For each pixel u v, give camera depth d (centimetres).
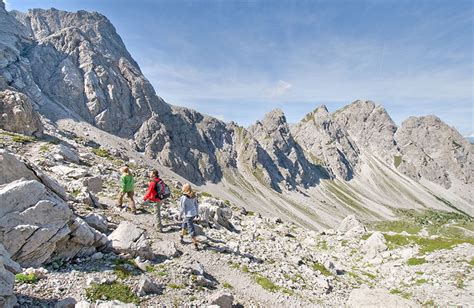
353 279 2869
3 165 1527
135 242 1681
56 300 1115
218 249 2264
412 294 2711
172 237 2195
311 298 2016
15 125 6091
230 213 4147
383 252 3712
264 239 3222
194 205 2155
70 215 1462
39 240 1297
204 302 1446
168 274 1596
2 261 992
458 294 2622
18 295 1070
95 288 1246
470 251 3381
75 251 1462
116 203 2634
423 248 3666
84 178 2861
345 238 4284
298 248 3169
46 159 3500
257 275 2081
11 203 1284
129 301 1252
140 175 4694
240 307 1598
